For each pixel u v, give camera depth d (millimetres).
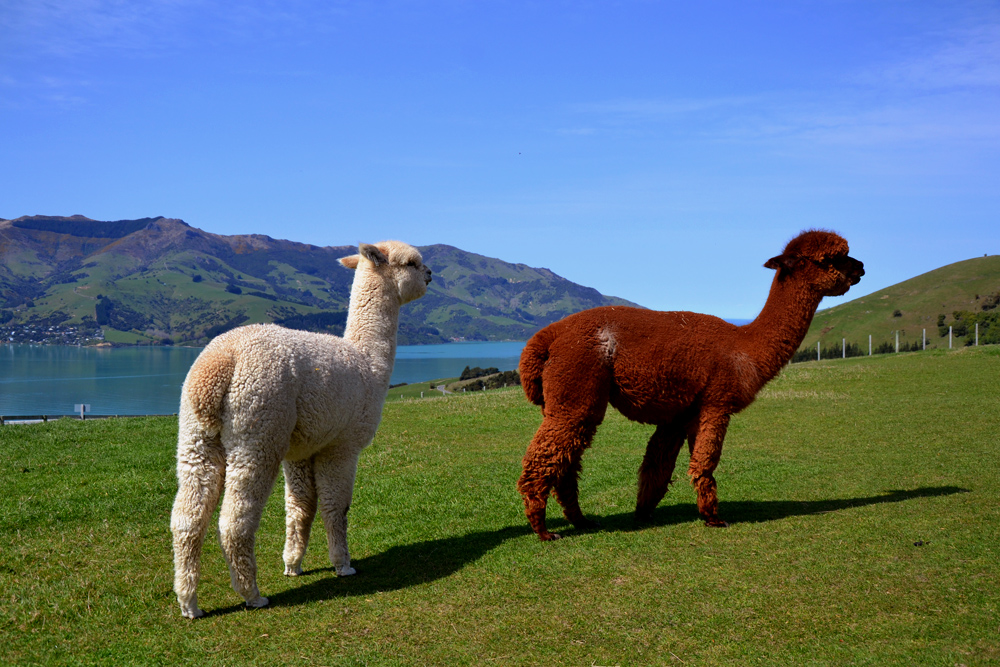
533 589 5309
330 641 4508
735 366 6566
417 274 6359
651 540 6406
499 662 4184
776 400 16391
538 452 6520
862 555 5703
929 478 8500
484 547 6480
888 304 93188
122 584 5641
